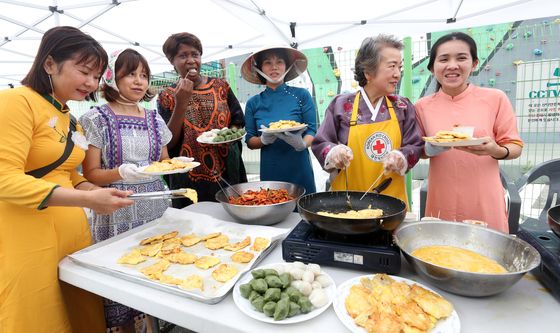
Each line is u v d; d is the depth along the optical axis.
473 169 2.01
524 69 3.62
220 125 2.72
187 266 1.30
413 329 0.84
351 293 1.01
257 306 0.97
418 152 1.95
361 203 1.56
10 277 1.36
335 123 2.21
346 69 4.23
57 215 1.49
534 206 3.70
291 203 1.70
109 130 1.87
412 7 4.08
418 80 4.00
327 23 4.56
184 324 1.03
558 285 0.97
